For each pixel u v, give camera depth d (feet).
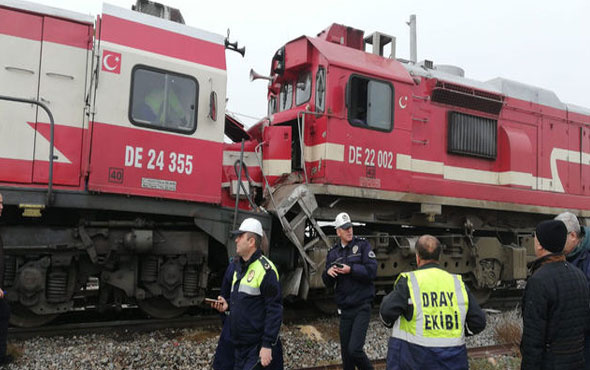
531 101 31.63
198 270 20.48
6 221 18.30
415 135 26.35
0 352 15.35
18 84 17.31
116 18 18.85
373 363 17.35
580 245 11.70
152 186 18.71
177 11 21.62
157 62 19.15
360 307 14.67
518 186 29.30
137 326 20.03
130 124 18.43
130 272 19.15
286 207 21.67
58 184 17.61
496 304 30.78
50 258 17.76
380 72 24.38
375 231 25.82
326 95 22.88
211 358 17.52
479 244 28.58
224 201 23.67
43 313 17.65
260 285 11.76
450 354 9.71
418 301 9.94
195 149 19.75
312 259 22.53
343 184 22.81
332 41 25.80
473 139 28.37
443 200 25.88
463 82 28.96
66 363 16.07
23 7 17.61
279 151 23.89
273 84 28.81
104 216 19.56
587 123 34.58
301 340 20.17
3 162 16.89
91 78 17.98
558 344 10.14
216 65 20.63
